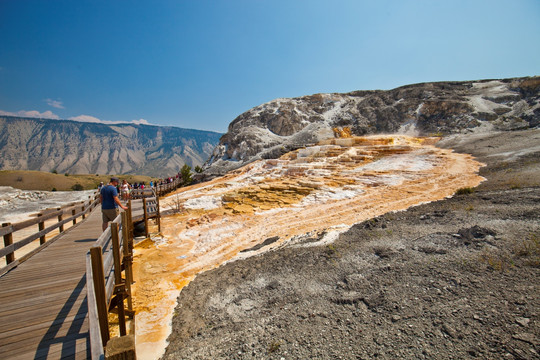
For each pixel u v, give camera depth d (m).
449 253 5.36
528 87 63.41
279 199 16.31
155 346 4.50
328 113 87.00
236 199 17.42
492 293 3.82
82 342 3.16
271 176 25.94
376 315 3.97
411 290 4.38
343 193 15.84
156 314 5.51
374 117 76.44
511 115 56.22
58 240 7.46
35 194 25.86
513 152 22.12
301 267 6.16
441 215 8.24
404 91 82.38
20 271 5.09
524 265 4.32
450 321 3.46
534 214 6.55
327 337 3.71
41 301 3.97
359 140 42.72
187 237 11.34
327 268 5.87
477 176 16.94
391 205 12.35
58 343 3.12
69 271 5.11
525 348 2.77
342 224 9.61
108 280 4.29
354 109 82.38
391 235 7.19
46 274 4.95
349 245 6.96
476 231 5.98
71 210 9.39
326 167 25.22
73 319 3.56
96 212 13.40
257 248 8.88
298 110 88.38
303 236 8.98
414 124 67.44
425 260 5.27
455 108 64.25
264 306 4.93
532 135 28.23
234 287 5.89
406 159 25.56
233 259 8.19
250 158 64.00
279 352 3.57
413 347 3.18
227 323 4.64
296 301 4.87
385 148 32.41
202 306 5.40
